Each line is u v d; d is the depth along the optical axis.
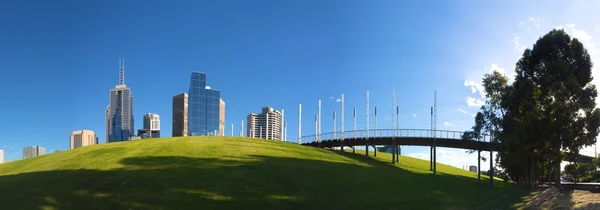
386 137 72.31
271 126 186.75
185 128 186.38
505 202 42.38
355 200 35.22
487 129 61.81
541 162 61.97
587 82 60.38
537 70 60.91
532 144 56.06
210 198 30.92
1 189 32.44
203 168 39.72
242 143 59.66
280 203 31.39
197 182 34.72
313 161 50.88
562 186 63.31
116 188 32.16
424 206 36.22
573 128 55.56
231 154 48.41
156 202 29.44
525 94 58.88
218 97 199.12
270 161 46.31
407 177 51.59
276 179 37.78
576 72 59.72
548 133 55.03
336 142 79.69
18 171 42.97
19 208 27.78
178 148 50.56
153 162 41.72
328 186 38.31
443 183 53.41
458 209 36.94
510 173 66.06
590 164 89.12
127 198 30.00
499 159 64.69
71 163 43.00
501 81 62.16
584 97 55.88
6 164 51.03
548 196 47.59
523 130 55.81
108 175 36.03
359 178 44.06
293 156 52.91
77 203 28.83
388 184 43.72
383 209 33.38
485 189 54.78
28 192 31.20
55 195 30.42
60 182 34.00
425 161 87.44
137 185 33.03
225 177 36.88
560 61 57.31
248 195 32.28
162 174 36.66
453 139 68.44
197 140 60.00
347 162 56.03
